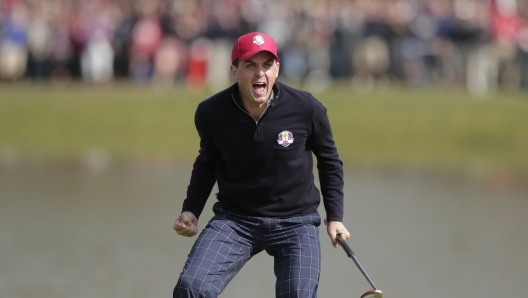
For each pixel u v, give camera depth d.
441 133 55.69
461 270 26.22
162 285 23.67
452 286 24.30
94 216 33.69
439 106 59.72
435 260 27.48
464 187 42.44
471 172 47.72
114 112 59.44
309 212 16.67
